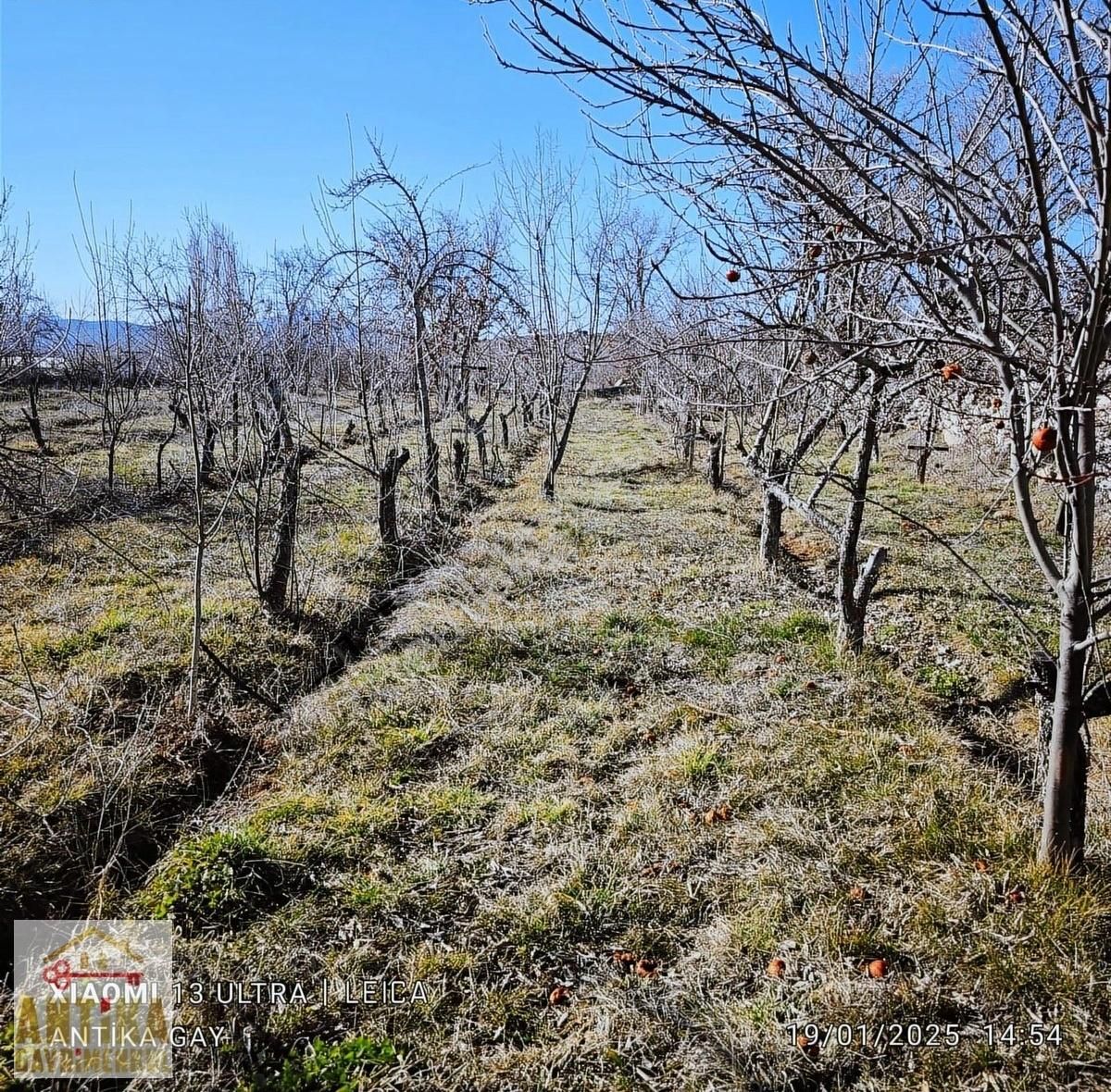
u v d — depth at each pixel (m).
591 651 6.31
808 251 2.91
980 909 3.25
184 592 7.39
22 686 4.72
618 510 12.16
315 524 10.12
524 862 3.81
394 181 9.23
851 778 4.31
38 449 14.49
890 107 3.82
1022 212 2.95
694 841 3.88
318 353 12.02
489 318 12.95
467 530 10.68
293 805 4.25
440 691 5.53
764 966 3.11
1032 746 4.94
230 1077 2.74
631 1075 2.69
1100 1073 2.55
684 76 2.41
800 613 6.99
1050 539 10.05
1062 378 2.63
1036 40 2.18
